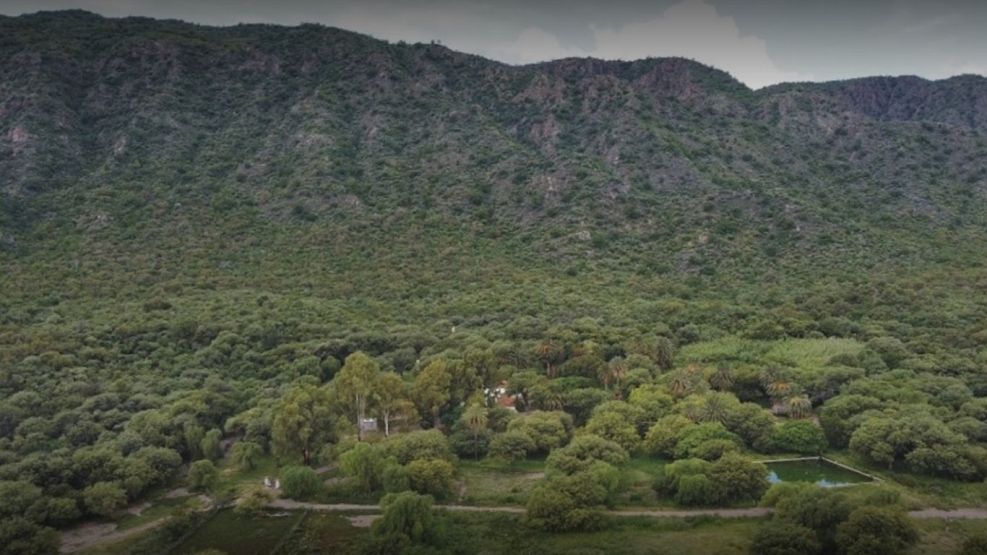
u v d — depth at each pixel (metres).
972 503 71.75
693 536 66.94
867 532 59.72
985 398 92.38
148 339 122.62
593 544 65.88
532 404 103.06
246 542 70.00
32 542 65.38
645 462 85.62
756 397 107.94
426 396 98.38
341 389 94.25
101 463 79.38
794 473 81.88
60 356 109.88
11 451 83.81
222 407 99.19
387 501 72.06
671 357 118.50
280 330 128.75
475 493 78.94
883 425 83.31
